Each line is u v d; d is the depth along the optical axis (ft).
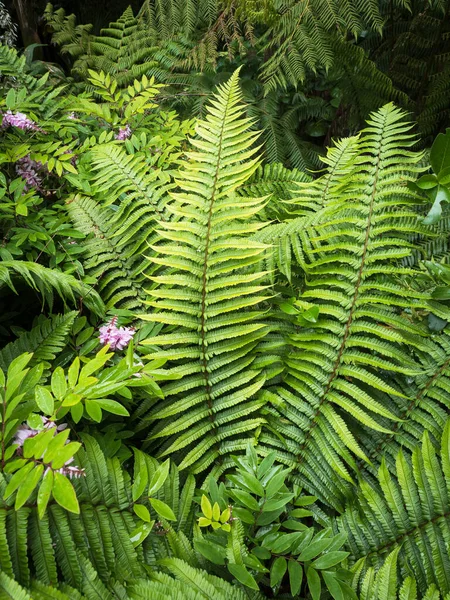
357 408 2.64
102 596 1.90
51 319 3.14
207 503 2.19
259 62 7.13
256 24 7.16
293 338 2.88
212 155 3.04
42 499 1.67
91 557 2.02
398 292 2.75
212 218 2.88
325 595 2.34
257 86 7.00
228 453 2.80
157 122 4.66
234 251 2.85
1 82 4.47
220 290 2.83
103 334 2.81
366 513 2.50
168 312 3.07
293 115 6.99
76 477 2.10
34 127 3.81
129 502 2.21
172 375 2.49
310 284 2.95
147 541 2.26
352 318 2.81
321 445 2.68
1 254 2.97
